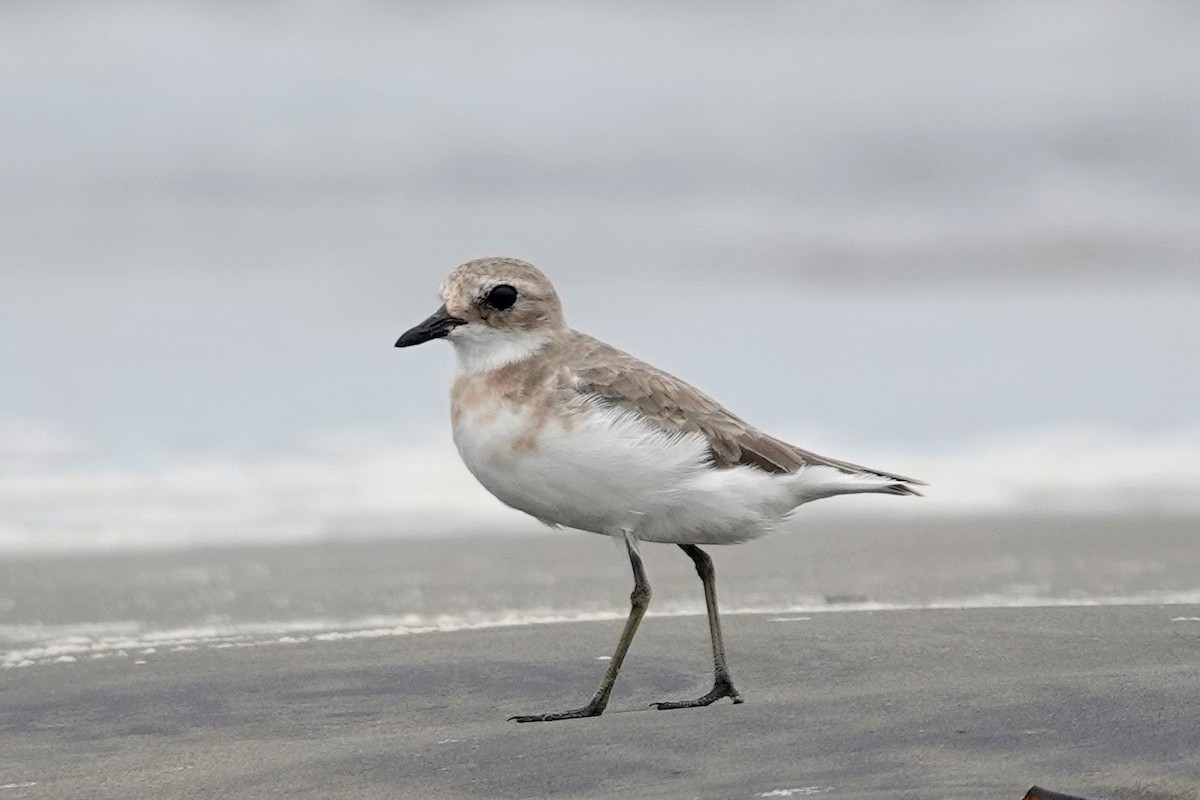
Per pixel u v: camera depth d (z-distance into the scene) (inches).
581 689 305.3
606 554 451.2
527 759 251.0
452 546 459.5
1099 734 245.0
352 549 453.4
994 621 351.6
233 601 393.1
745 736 257.8
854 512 503.8
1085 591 396.8
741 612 372.8
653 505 283.4
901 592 397.1
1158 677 277.9
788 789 228.1
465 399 293.6
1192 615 356.8
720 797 226.2
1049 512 498.3
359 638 351.3
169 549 450.6
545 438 282.7
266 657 333.7
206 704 297.7
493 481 290.8
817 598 392.5
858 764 238.4
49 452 548.4
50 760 263.0
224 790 243.0
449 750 258.4
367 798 235.9
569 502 285.9
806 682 301.0
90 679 318.0
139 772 254.4
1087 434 593.0
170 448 558.3
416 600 394.3
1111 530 472.4
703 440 283.4
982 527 478.6
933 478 539.8
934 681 292.2
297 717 287.9
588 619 370.9
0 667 329.1
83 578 416.5
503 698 299.4
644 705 291.7
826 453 560.4
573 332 302.8
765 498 287.0
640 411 283.9
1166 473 548.1
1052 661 307.6
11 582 410.9
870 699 276.2
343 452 561.6
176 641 351.9
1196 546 451.2
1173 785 219.3
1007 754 237.9
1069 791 218.7
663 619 364.5
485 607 387.2
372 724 282.0
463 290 294.8
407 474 539.8
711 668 317.4
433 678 314.2
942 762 236.1
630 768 244.2
